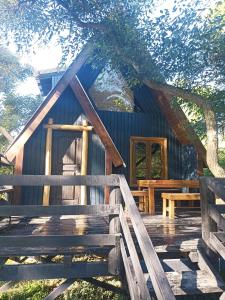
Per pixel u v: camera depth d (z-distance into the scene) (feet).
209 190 13.50
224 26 20.34
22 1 22.26
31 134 24.68
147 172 30.73
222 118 24.36
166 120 32.22
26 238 11.60
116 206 12.41
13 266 11.88
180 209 28.25
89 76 30.68
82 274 12.21
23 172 24.64
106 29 20.99
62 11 22.13
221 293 11.72
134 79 24.97
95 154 26.07
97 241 12.04
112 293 16.58
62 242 11.82
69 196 25.67
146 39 20.68
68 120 26.37
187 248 12.81
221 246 11.87
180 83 23.45
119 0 20.98
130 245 10.64
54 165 25.90
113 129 30.60
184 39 20.01
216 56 21.54
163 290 7.35
